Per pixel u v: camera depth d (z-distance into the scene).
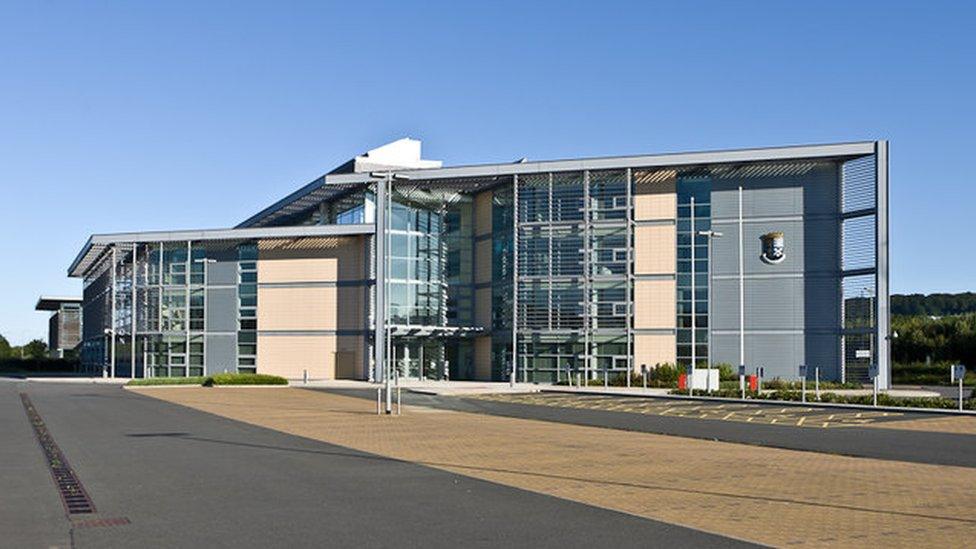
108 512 11.48
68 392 45.59
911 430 23.98
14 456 17.81
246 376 52.62
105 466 16.22
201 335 60.59
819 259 49.69
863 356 47.03
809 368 49.41
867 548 9.40
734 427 25.02
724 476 14.99
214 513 11.39
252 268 60.06
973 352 67.81
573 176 52.66
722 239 51.16
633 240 52.16
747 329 50.41
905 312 148.88
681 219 51.75
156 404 35.59
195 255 61.25
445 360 58.12
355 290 58.12
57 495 12.87
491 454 18.25
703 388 42.84
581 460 17.25
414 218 57.31
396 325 54.91
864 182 48.34
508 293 54.72
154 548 9.36
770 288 50.25
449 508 11.77
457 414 30.17
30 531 10.27
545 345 53.47
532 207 53.50
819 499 12.59
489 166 52.47
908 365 65.12
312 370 58.44
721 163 49.62
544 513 11.42
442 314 57.88
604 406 34.41
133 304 60.59
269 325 59.28
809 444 20.47
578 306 52.41
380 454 18.20
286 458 17.48
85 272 80.25
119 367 69.75
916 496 12.89
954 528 10.50
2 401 37.44
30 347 122.06
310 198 60.47
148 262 62.72
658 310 51.56
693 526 10.58
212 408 33.16
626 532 10.21
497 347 56.25
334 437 21.91
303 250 59.12
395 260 56.31
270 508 11.75
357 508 11.76
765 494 13.05
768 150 48.72
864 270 47.94
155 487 13.63
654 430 24.11
